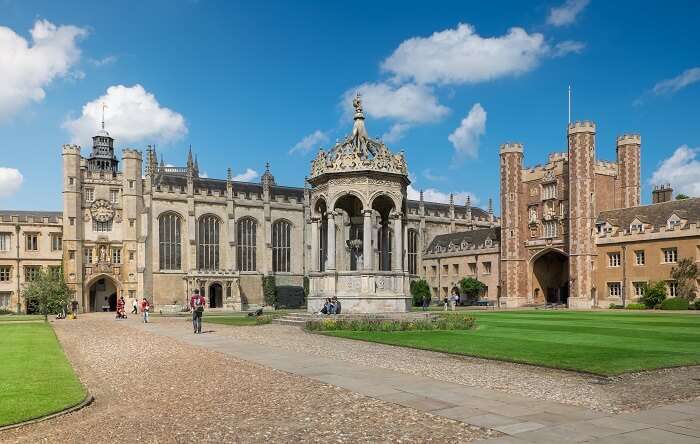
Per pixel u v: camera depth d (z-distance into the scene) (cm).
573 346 2289
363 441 1002
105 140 10131
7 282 8762
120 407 1359
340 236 7888
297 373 1694
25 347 2742
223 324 4206
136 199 9238
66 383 1645
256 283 10012
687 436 997
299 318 3903
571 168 7994
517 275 8931
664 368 1727
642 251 7181
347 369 1759
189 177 9519
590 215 7850
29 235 8962
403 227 4109
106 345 2883
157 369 1927
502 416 1152
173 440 1043
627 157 8550
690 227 6581
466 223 12319
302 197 10781
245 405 1296
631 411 1185
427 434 1032
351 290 3897
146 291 9044
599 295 7738
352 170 3875
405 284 4038
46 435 1109
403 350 2261
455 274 10512
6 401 1384
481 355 2016
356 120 4078
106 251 9144
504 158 9162
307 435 1045
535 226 8856
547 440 982
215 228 9788
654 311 5972
